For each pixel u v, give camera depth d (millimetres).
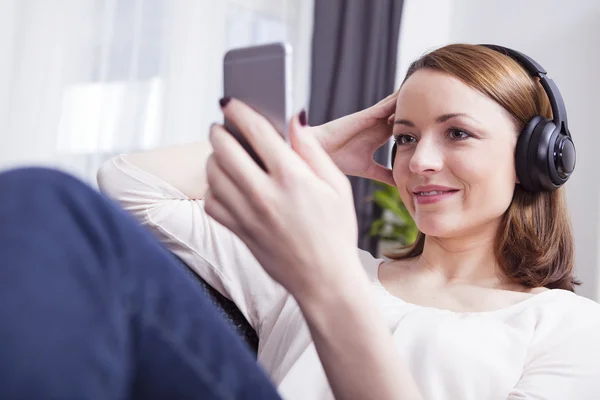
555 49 2900
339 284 479
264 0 2984
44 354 278
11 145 2277
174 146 1174
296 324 1012
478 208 962
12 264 289
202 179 1123
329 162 510
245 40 2924
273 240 477
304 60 3098
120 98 2527
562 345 905
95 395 294
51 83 2355
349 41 2971
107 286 321
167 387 350
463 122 939
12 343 273
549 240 1040
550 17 2934
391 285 1076
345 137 1159
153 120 2598
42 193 321
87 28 2449
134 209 1103
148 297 346
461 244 1046
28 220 307
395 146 1054
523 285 1035
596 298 2660
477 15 3156
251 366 381
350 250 491
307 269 478
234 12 2885
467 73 953
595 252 2680
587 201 2721
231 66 533
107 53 2494
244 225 484
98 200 348
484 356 883
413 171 959
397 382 482
